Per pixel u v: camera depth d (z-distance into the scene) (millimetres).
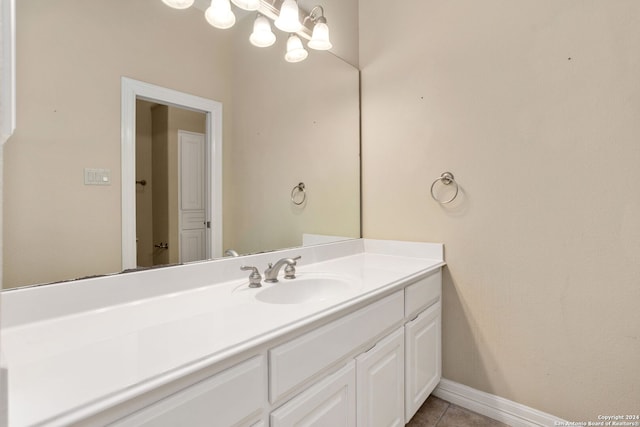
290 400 803
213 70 1223
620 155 1192
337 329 933
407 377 1306
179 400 577
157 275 1002
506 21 1429
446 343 1635
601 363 1244
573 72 1276
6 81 423
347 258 1716
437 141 1637
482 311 1521
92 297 868
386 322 1163
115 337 697
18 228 790
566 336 1314
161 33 1066
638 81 1157
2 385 381
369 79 1896
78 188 889
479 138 1508
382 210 1856
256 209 1389
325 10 1712
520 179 1403
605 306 1231
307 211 1635
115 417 504
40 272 823
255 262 1323
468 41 1531
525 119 1387
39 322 780
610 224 1216
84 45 894
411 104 1723
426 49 1665
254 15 1354
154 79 1051
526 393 1412
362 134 1928
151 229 1048
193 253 1162
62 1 852
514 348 1439
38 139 816
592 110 1241
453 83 1579
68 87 866
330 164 1756
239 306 909
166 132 1087
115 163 961
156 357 603
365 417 1051
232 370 668
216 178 1240
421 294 1416
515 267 1427
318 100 1686
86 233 904
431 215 1669
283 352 771
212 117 1222
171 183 1103
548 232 1345
